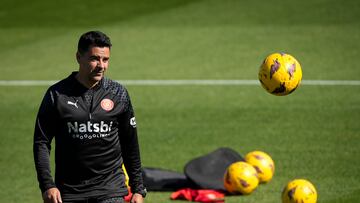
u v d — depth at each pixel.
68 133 21.33
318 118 47.38
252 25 72.81
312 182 35.72
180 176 36.16
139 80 58.66
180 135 45.06
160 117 49.03
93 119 21.34
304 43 66.25
